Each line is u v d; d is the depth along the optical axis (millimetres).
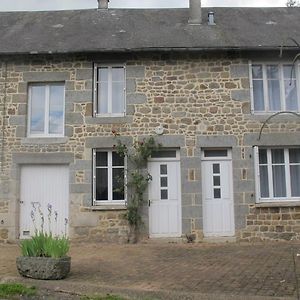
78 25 13328
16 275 7492
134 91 11906
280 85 12078
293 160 12000
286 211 11570
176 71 11984
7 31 12992
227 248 10578
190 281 7156
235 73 11969
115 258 9312
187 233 11508
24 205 11828
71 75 12008
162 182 11820
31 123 12109
